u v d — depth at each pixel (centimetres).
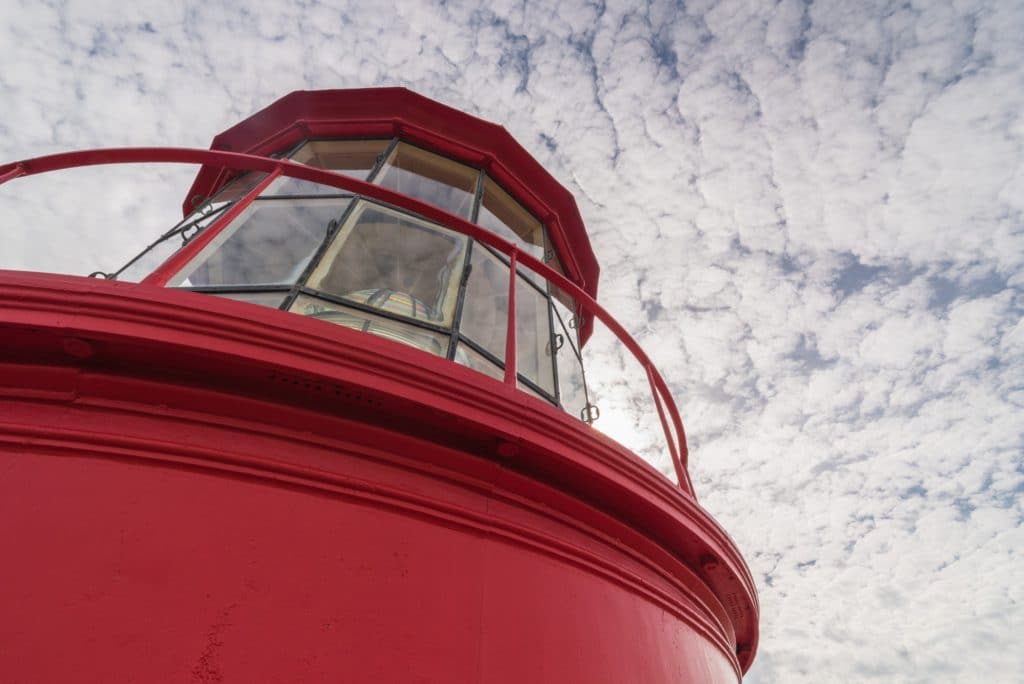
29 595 186
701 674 371
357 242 509
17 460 213
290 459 248
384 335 412
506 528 284
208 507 223
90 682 176
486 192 758
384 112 729
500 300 596
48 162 362
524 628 261
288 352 243
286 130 724
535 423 291
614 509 340
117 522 208
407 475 272
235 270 445
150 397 241
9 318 216
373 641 220
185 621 196
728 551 406
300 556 225
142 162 376
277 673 198
